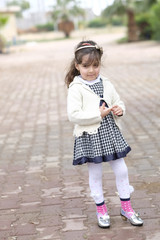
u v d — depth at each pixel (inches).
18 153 190.5
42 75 531.2
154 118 237.6
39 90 398.9
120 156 100.7
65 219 115.6
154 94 318.7
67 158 176.2
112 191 134.2
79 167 162.7
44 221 115.3
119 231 105.8
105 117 102.0
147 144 187.9
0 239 105.9
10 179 154.6
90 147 101.0
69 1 1905.8
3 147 203.2
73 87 103.5
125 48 908.0
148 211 116.8
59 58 785.6
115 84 393.7
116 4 1024.2
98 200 107.3
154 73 450.6
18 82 476.1
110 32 1930.4
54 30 2256.4
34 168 166.1
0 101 349.7
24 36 2036.2
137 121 233.9
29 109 302.2
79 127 101.7
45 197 133.6
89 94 102.3
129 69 510.6
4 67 685.3
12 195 137.6
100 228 108.3
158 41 1020.5
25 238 105.8
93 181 106.3
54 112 283.3
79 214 118.4
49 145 199.9
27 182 149.7
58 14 1892.2
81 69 102.7
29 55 954.7
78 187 140.4
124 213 109.6
